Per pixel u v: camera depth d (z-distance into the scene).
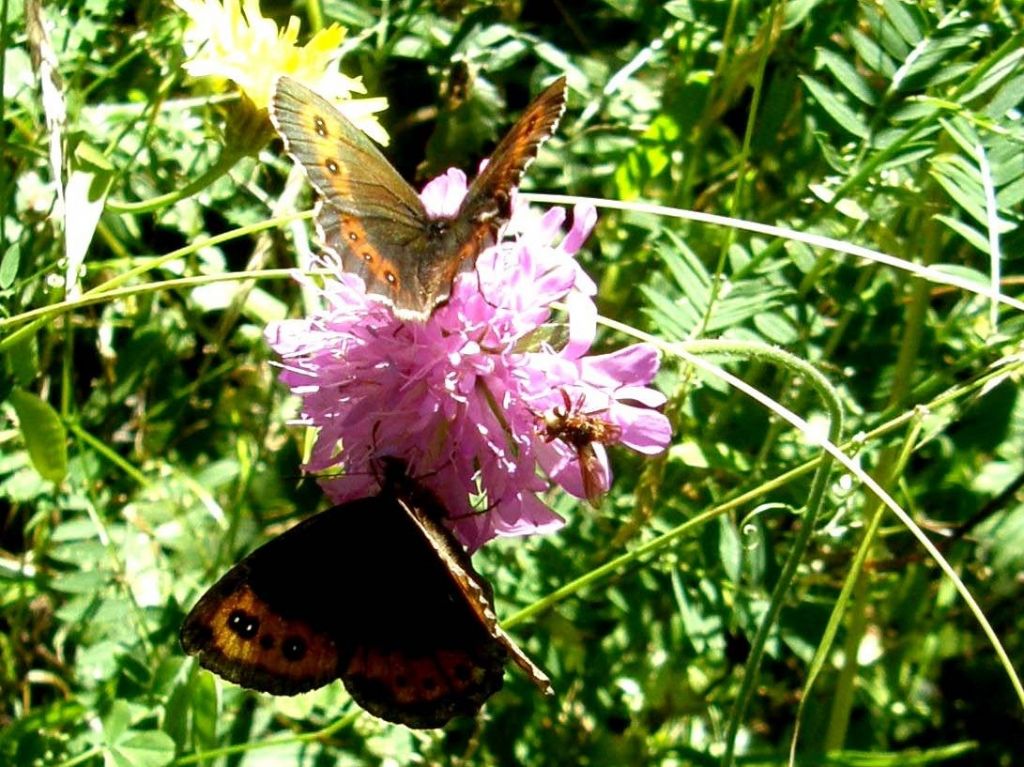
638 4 0.23
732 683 0.23
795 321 0.21
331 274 0.17
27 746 0.20
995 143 0.19
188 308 0.23
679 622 0.21
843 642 0.23
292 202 0.20
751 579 0.20
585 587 0.21
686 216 0.17
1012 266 0.22
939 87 0.20
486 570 0.21
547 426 0.16
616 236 0.23
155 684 0.20
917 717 0.23
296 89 0.15
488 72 0.23
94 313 0.23
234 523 0.21
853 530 0.21
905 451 0.18
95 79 0.23
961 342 0.21
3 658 0.22
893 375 0.21
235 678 0.17
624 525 0.20
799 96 0.23
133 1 0.23
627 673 0.22
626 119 0.23
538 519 0.16
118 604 0.21
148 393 0.23
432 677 0.17
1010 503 0.21
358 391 0.16
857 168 0.20
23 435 0.19
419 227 0.16
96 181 0.18
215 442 0.23
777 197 0.23
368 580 0.17
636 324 0.22
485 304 0.16
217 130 0.19
